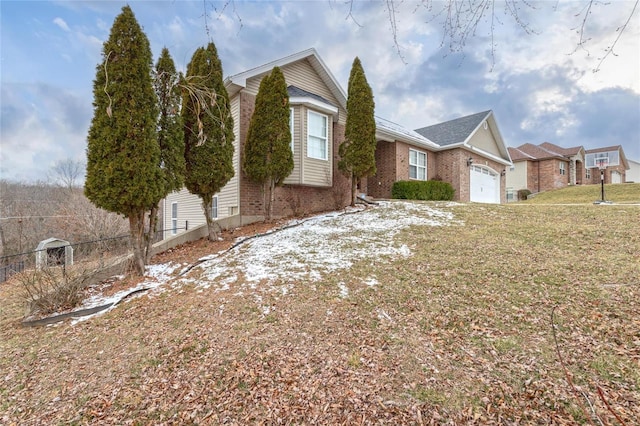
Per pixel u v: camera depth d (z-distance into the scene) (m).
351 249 7.13
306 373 3.34
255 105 9.46
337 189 11.98
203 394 3.13
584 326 3.77
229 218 9.69
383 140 14.80
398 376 3.21
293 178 10.53
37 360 3.92
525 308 4.27
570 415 2.59
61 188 26.17
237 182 10.21
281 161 9.18
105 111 5.81
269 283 5.62
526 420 2.58
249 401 3.00
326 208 12.05
